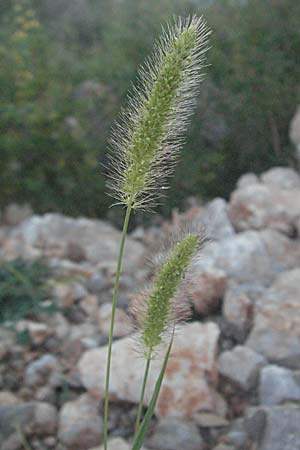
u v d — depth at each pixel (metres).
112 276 6.09
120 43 8.02
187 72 2.29
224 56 7.66
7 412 4.35
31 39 7.79
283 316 4.80
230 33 7.70
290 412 4.00
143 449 4.07
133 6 8.37
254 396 4.50
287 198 6.25
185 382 4.36
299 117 7.29
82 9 11.94
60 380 4.75
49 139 7.40
